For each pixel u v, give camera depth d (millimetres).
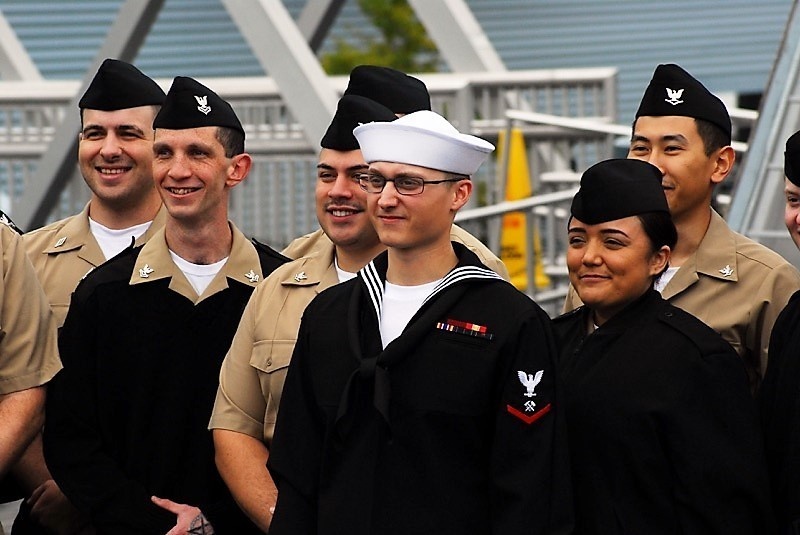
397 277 6324
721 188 14516
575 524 6324
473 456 6133
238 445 7109
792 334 6492
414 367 6133
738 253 7262
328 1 16109
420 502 6078
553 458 6102
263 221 14578
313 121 14023
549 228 13578
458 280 6199
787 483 6320
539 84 15023
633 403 6324
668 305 6602
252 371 7180
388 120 7191
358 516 6102
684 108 7203
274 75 14141
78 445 7367
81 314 7418
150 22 15188
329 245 7414
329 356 6281
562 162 14984
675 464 6281
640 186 6492
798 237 6762
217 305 7500
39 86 15578
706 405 6340
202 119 7438
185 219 7438
